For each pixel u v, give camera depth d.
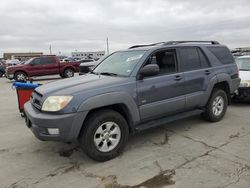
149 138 5.19
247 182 3.46
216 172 3.74
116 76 4.68
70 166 4.11
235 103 8.19
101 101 4.07
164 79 4.88
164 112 4.98
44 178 3.77
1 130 6.04
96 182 3.61
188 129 5.66
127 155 4.42
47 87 4.44
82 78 4.82
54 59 20.19
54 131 3.88
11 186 3.59
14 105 9.18
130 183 3.55
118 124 4.29
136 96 4.49
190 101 5.38
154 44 5.51
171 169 3.88
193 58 5.57
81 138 4.07
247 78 7.64
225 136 5.20
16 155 4.59
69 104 3.87
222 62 6.18
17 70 19.06
